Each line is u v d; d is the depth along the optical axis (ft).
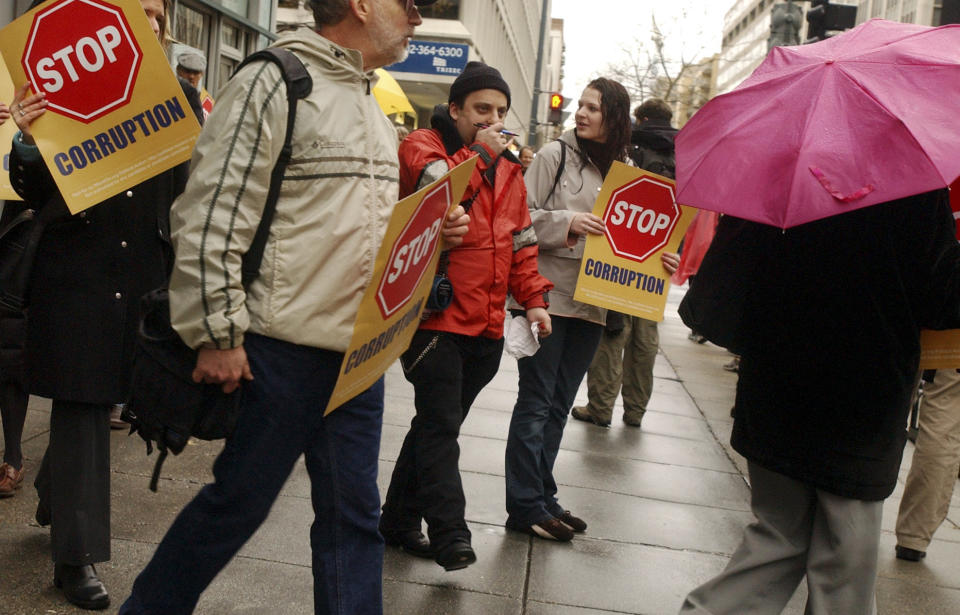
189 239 8.36
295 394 8.83
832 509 10.06
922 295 9.70
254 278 8.60
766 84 9.64
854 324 9.84
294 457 9.10
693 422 26.84
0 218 14.01
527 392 15.53
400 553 14.40
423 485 13.10
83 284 11.55
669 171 20.08
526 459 15.47
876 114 8.84
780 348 10.22
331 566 9.36
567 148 15.92
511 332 14.55
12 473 14.82
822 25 32.83
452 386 13.14
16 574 12.19
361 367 8.76
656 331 25.04
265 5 46.70
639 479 20.11
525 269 14.28
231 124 8.45
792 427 10.16
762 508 10.70
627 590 13.79
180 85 11.58
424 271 9.70
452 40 100.48
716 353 43.50
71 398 11.35
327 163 8.68
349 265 8.81
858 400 9.88
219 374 8.53
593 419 25.11
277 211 8.63
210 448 18.44
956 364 10.59
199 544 9.07
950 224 9.62
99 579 12.03
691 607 10.72
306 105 8.64
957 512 20.01
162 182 12.00
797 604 13.73
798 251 10.07
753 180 9.16
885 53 9.34
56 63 10.78
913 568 16.25
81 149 10.91
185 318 8.39
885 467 9.97
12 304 11.61
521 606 12.85
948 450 16.21
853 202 8.67
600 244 15.06
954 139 8.59
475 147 13.10
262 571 13.05
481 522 16.10
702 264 10.69
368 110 9.09
